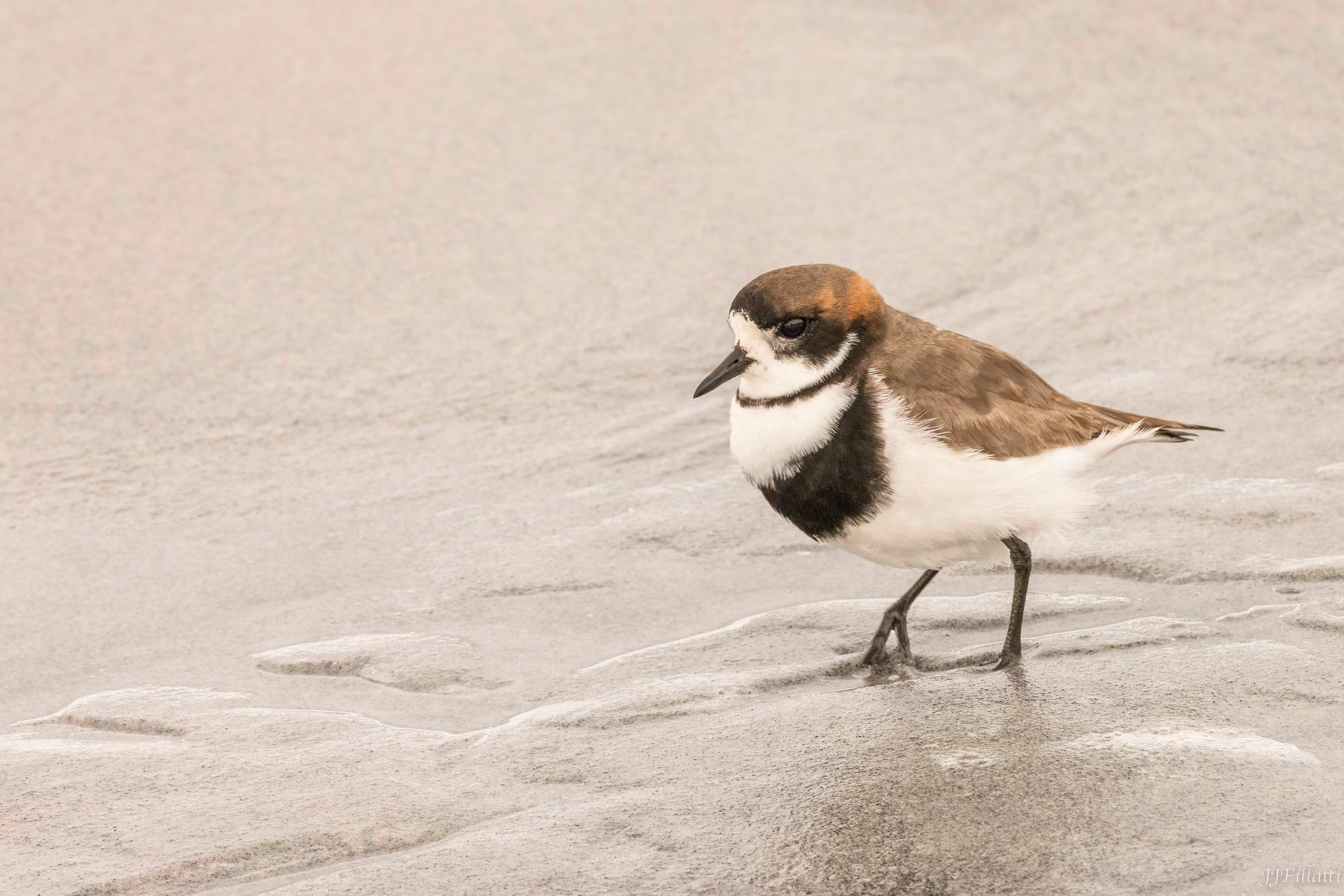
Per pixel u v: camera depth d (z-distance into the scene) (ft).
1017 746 25.16
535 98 64.85
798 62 67.62
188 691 29.45
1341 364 41.55
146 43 69.62
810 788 24.31
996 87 64.39
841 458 28.02
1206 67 64.85
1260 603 30.37
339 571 35.12
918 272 50.57
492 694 29.12
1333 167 55.36
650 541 35.83
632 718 27.43
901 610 29.76
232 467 40.93
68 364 46.62
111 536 37.11
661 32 71.05
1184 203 53.98
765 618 31.65
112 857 23.22
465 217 55.98
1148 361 43.39
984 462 27.53
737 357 28.78
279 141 61.11
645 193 57.21
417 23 72.28
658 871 22.11
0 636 32.22
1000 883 21.20
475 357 47.14
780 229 54.24
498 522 37.24
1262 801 22.80
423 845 23.49
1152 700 26.40
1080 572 32.94
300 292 51.21
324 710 28.53
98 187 57.36
